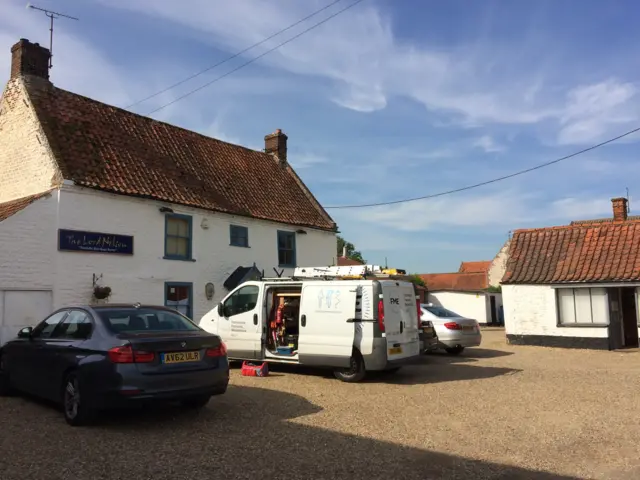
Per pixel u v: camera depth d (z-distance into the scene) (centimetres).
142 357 655
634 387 959
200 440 614
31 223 1283
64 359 710
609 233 1862
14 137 1520
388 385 1003
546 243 1948
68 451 569
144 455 556
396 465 533
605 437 633
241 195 1952
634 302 1834
